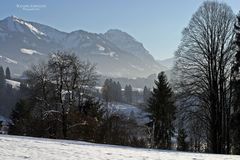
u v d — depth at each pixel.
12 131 50.97
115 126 46.47
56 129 46.00
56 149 16.09
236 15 34.44
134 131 47.53
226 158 18.50
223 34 33.97
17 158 12.44
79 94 46.31
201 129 37.00
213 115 33.62
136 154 16.94
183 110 34.34
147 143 45.62
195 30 34.59
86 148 18.08
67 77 45.75
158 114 50.56
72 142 23.61
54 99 45.66
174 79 35.56
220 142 34.00
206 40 34.00
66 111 44.59
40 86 46.62
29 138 22.95
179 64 35.19
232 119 34.72
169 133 50.53
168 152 20.78
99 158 14.35
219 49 34.00
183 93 34.31
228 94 35.62
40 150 15.18
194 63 34.41
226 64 34.19
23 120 49.25
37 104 46.59
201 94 34.00
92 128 44.25
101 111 47.25
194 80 34.16
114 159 14.36
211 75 33.75
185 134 53.41
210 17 34.16
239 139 35.03
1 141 17.38
